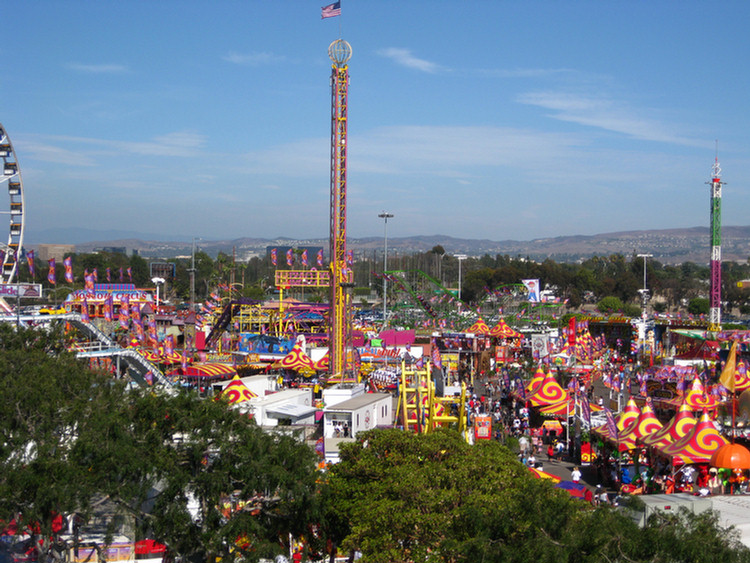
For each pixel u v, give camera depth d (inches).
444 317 5885.8
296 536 1390.3
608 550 950.4
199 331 4254.4
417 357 3727.9
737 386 2790.4
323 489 1374.3
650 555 947.3
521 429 2564.0
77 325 2608.3
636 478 1820.9
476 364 4266.7
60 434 1424.7
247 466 1310.3
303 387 3245.6
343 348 3644.2
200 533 1300.4
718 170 5511.8
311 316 4884.4
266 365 3678.6
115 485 1235.2
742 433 2245.3
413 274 6525.6
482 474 1326.3
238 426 1389.0
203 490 1317.7
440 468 1310.3
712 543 944.3
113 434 1310.3
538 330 5359.3
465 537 1139.9
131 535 1465.3
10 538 1469.0
